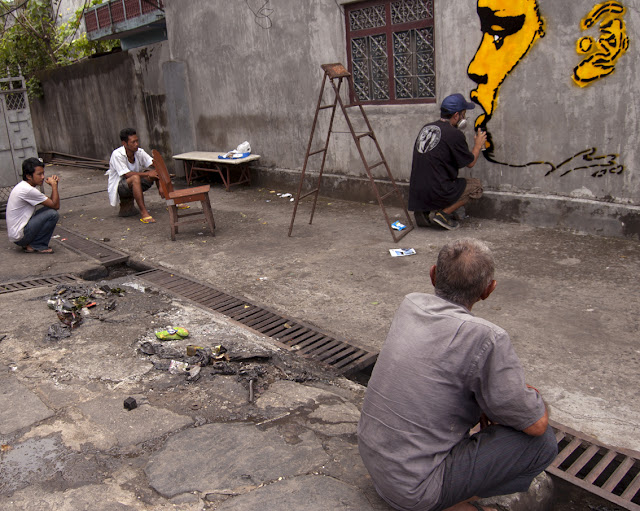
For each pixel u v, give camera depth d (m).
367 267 5.73
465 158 6.36
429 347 2.09
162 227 7.86
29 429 3.07
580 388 3.51
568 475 2.80
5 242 7.24
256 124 9.61
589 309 4.46
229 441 2.90
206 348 3.96
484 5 6.26
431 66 7.07
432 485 2.11
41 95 15.93
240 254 6.45
